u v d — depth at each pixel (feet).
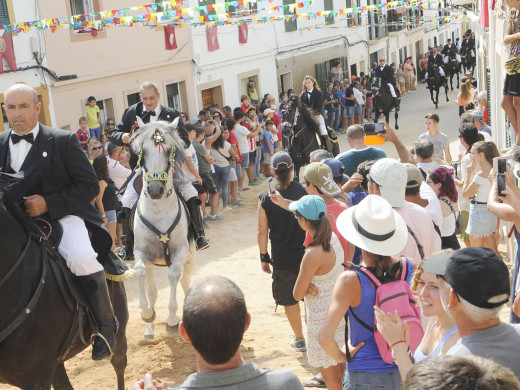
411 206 19.22
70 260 18.85
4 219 17.17
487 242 30.78
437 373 7.97
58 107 63.93
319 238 19.25
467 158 33.71
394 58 150.41
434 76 114.21
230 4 56.80
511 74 24.03
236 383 9.56
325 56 112.88
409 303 14.64
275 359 25.96
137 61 74.13
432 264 12.31
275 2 97.30
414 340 14.40
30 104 18.72
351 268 14.97
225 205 55.72
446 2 124.16
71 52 65.51
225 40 87.81
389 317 13.24
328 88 94.99
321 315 19.66
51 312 18.17
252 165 65.05
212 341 9.43
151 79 76.13
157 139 26.89
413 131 94.12
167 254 28.32
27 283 17.62
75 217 19.56
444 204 24.30
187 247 28.63
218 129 54.08
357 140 30.45
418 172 20.84
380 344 14.33
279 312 31.89
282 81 102.22
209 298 9.53
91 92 67.92
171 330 28.48
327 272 19.51
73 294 18.79
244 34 90.38
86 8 67.97
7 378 18.16
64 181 19.11
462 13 92.84
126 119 31.12
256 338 28.48
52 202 18.61
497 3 31.86
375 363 14.52
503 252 36.06
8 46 57.93
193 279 38.81
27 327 17.63
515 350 10.80
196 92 83.20
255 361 25.93
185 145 29.50
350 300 14.70
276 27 98.48
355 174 24.93
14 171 18.97
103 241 20.21
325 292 19.67
